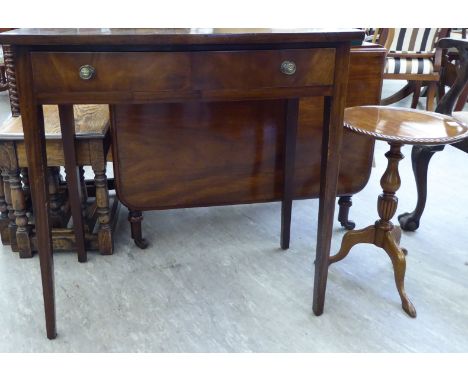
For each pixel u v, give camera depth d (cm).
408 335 124
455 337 123
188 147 153
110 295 139
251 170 161
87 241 161
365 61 157
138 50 97
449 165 252
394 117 137
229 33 96
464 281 148
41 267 113
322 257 124
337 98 108
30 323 126
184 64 99
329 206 119
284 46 102
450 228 183
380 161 260
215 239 174
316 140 163
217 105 150
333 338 122
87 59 96
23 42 91
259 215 195
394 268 135
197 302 136
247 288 143
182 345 119
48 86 97
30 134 101
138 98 100
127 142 148
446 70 328
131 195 155
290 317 130
